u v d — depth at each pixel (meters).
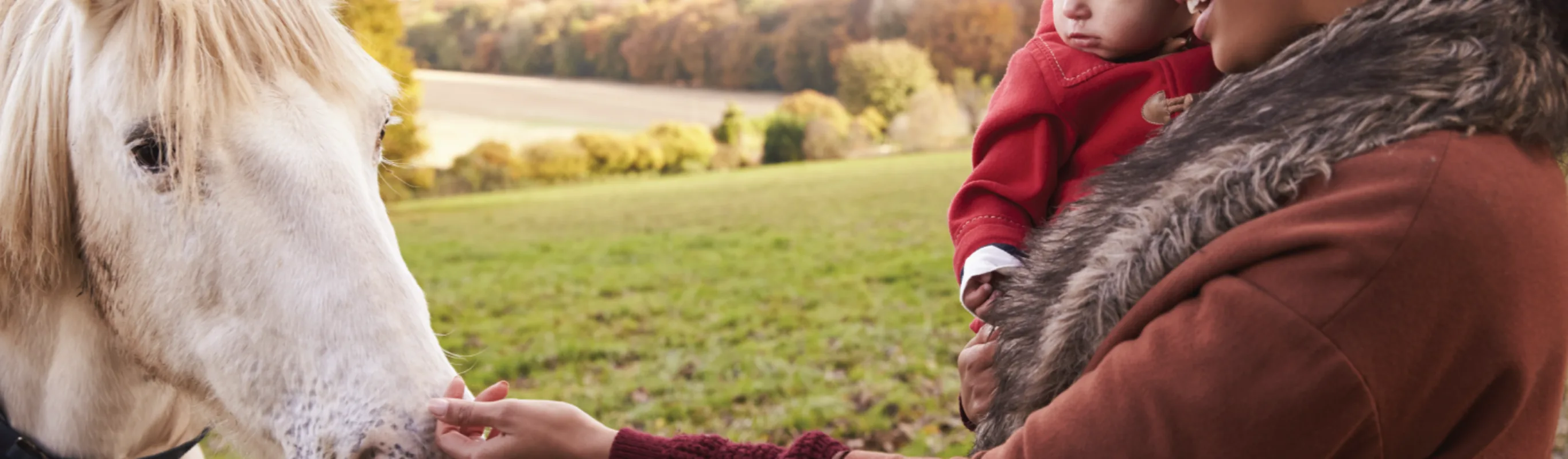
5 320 1.50
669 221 19.73
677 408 6.09
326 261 1.25
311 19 1.40
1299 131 0.82
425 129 25.70
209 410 1.46
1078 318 0.93
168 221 1.32
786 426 5.58
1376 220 0.76
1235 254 0.81
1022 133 1.25
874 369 6.70
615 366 7.44
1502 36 0.78
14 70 1.45
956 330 7.82
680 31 54.78
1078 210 0.99
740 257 13.45
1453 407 0.80
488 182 34.34
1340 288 0.76
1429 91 0.78
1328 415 0.76
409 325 1.27
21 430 1.54
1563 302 0.81
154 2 1.29
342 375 1.22
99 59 1.34
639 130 44.69
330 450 1.20
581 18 57.12
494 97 50.56
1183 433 0.80
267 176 1.28
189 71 1.25
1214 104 0.91
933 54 49.47
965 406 1.24
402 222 22.64
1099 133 1.22
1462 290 0.75
